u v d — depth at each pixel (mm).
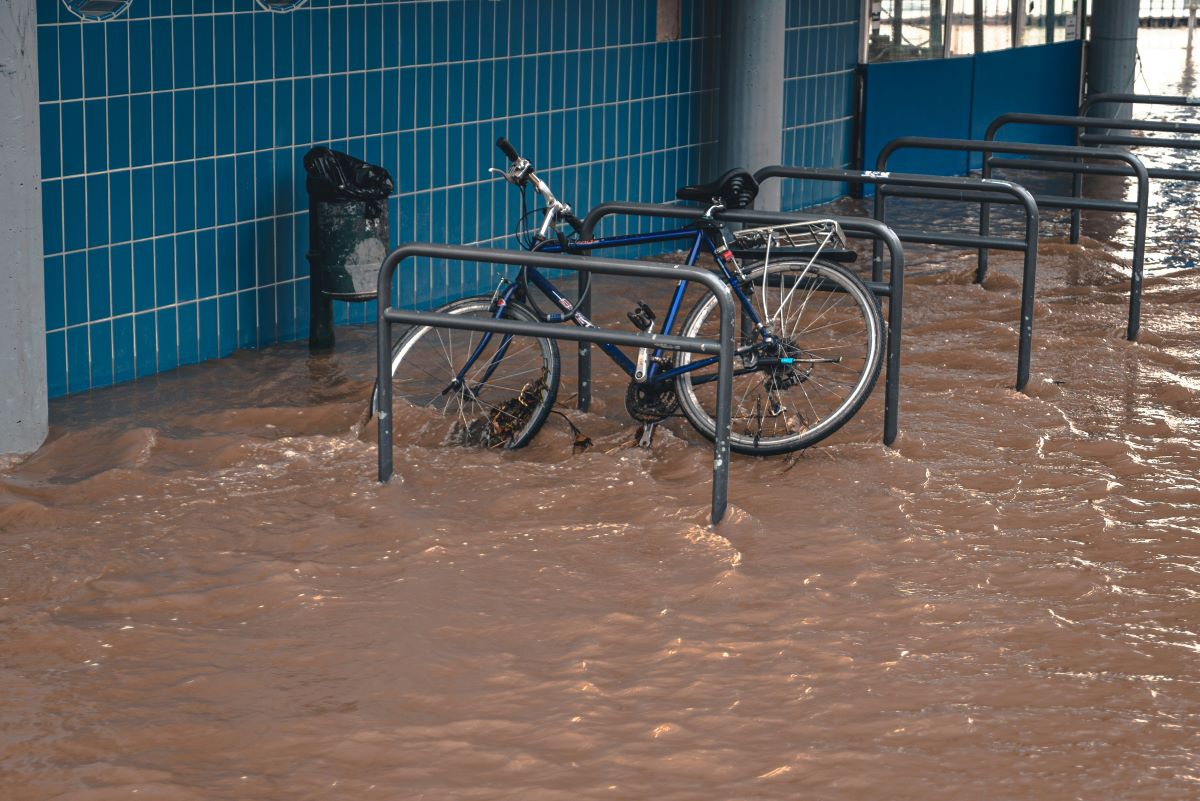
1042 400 6289
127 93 6445
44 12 6059
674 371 5500
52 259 6238
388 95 7809
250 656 3824
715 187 5719
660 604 4141
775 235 5633
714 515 4723
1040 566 4410
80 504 4930
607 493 5027
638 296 8523
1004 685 3660
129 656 3824
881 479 5211
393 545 4570
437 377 6465
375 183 7016
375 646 3865
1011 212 11664
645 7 9594
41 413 5574
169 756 3330
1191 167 13828
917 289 8594
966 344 7270
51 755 3326
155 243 6672
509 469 5270
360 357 7082
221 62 6859
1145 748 3355
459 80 8250
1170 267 9516
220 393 6441
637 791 3176
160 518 4789
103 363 6516
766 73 9727
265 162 7160
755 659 3799
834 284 5602
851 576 4332
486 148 8523
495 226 8672
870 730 3436
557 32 8914
